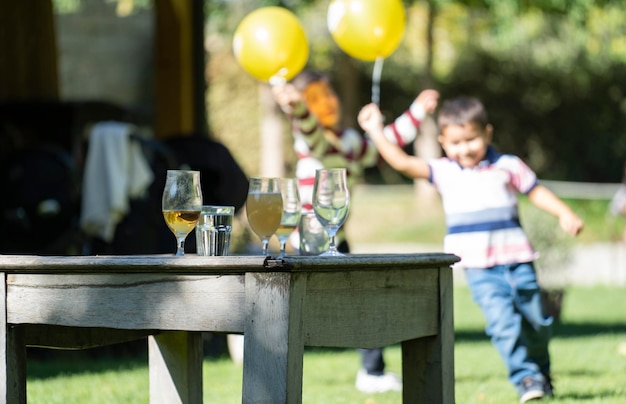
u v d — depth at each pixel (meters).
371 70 25.66
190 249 7.01
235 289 2.80
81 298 3.00
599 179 26.23
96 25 11.57
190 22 10.04
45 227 7.23
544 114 26.09
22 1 9.33
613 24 20.28
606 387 5.63
